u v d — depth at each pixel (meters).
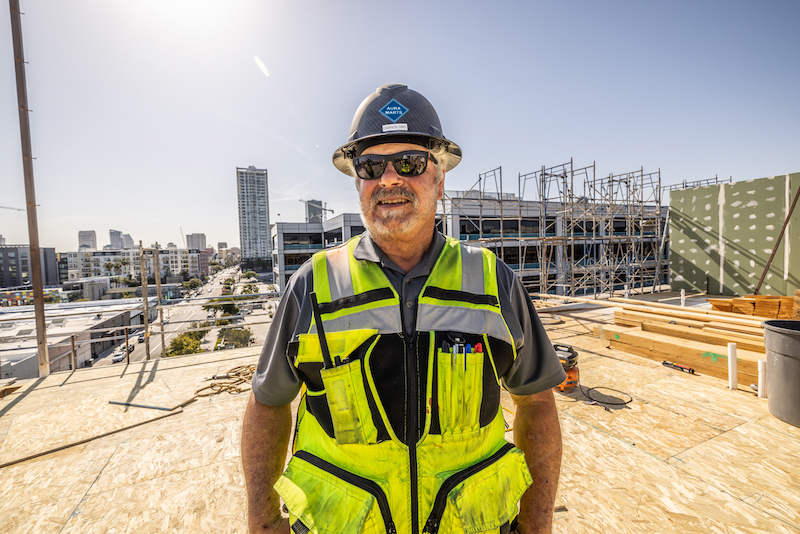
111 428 3.79
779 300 7.34
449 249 1.13
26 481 2.93
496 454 1.00
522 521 1.06
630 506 2.53
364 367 0.93
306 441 1.04
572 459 3.11
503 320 1.03
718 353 5.07
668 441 3.39
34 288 5.56
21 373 23.16
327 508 0.87
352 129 1.21
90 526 2.44
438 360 0.94
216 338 50.22
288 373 1.07
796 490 2.68
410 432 0.93
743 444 3.32
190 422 3.98
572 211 16.69
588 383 4.88
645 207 21.77
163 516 2.53
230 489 2.81
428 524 0.89
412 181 1.05
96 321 40.66
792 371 3.62
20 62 5.60
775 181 14.02
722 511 2.47
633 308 7.35
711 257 16.14
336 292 1.00
